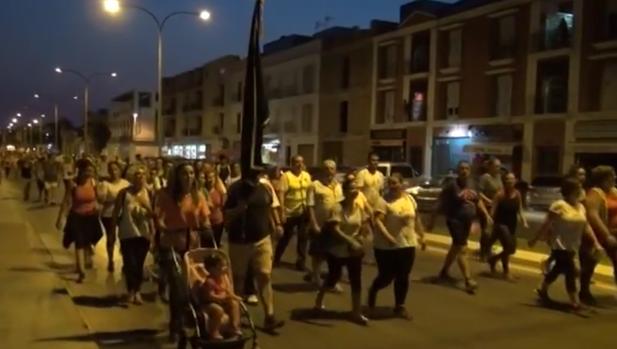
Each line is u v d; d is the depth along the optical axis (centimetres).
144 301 945
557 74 3519
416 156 4344
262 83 841
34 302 891
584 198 1002
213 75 7681
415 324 879
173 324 753
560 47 3494
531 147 3619
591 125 3322
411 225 900
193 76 8306
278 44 6412
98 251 1387
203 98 7962
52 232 1669
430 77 4241
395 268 900
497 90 3844
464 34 4025
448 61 4159
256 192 812
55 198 2789
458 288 1119
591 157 3328
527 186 2925
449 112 4162
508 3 3728
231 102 7175
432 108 4222
